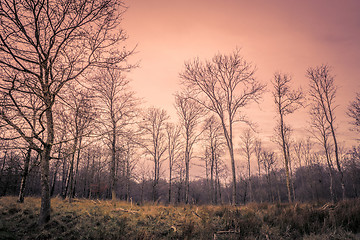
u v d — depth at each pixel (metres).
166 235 7.74
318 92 21.20
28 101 7.96
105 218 8.75
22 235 6.40
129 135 9.30
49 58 7.53
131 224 8.37
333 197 18.89
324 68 21.19
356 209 11.06
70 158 14.38
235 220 9.22
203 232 8.02
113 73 17.38
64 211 9.23
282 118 22.08
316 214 10.96
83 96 7.92
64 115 7.83
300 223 9.60
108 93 16.95
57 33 7.35
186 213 10.83
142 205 14.26
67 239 6.60
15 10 6.40
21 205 9.71
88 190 30.44
